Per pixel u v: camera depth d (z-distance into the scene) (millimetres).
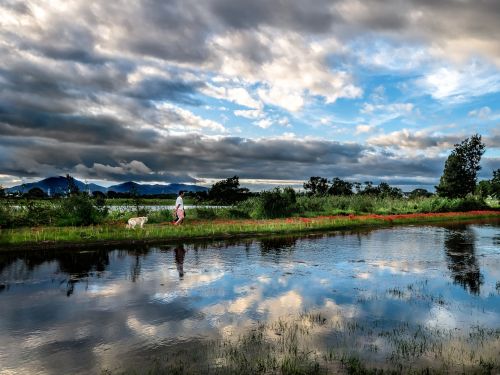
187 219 25656
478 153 55656
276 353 5793
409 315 7695
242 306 8188
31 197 25266
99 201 23703
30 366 5359
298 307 8172
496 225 29484
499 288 9914
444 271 12023
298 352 5832
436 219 33750
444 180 56406
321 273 11578
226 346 6039
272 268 12219
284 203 31641
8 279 10398
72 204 21406
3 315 7469
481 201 48125
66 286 9695
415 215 34000
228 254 14742
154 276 10891
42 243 15633
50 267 11984
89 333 6559
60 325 6941
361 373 5148
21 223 20625
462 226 28375
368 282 10500
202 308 8000
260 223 24266
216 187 36938
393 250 16203
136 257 13836
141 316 7461
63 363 5441
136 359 5566
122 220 23484
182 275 11055
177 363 5426
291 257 14266
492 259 14211
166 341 6234
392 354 5801
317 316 7562
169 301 8492
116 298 8672
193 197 37219
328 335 6559
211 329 6797
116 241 16906
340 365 5391
